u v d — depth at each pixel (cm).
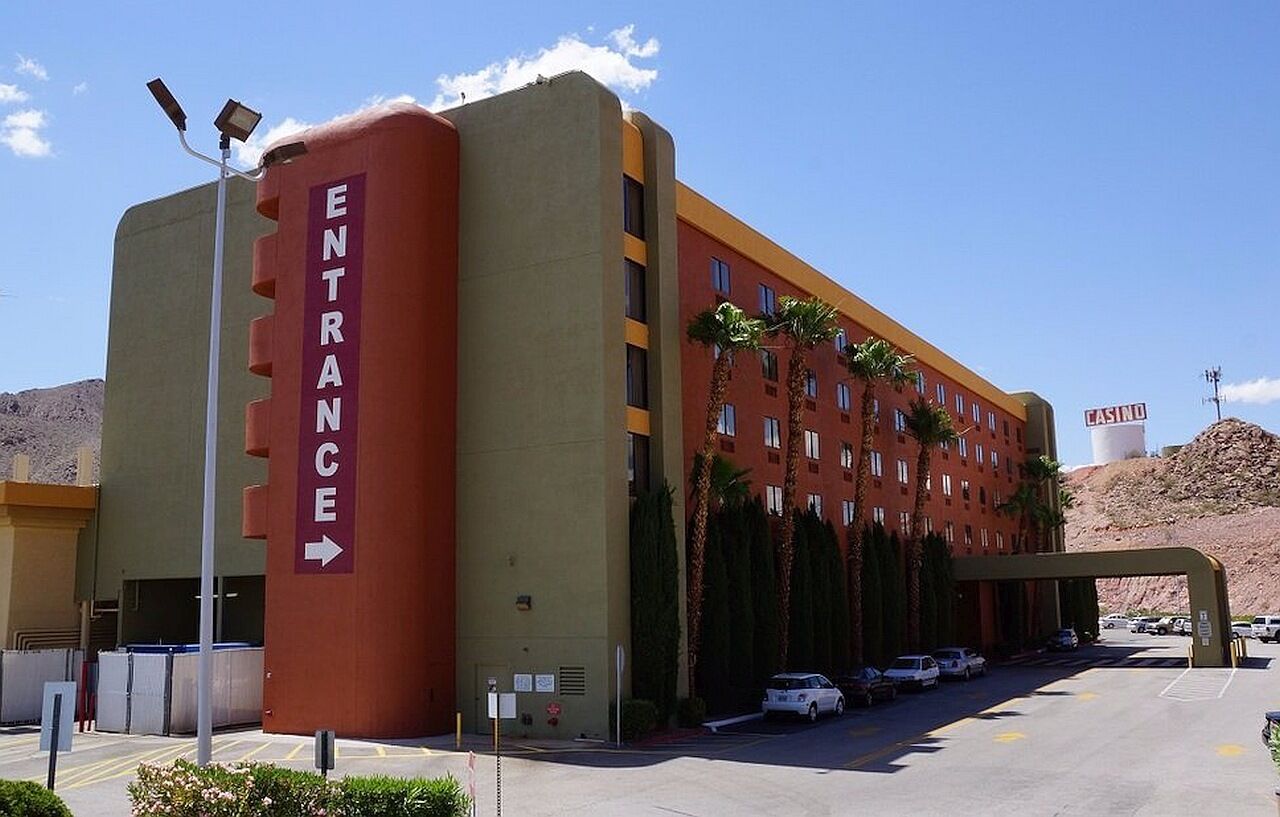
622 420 3153
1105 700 3809
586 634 2994
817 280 5047
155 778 1403
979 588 6594
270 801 1345
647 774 2286
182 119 1916
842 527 5044
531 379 3203
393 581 3061
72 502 4428
